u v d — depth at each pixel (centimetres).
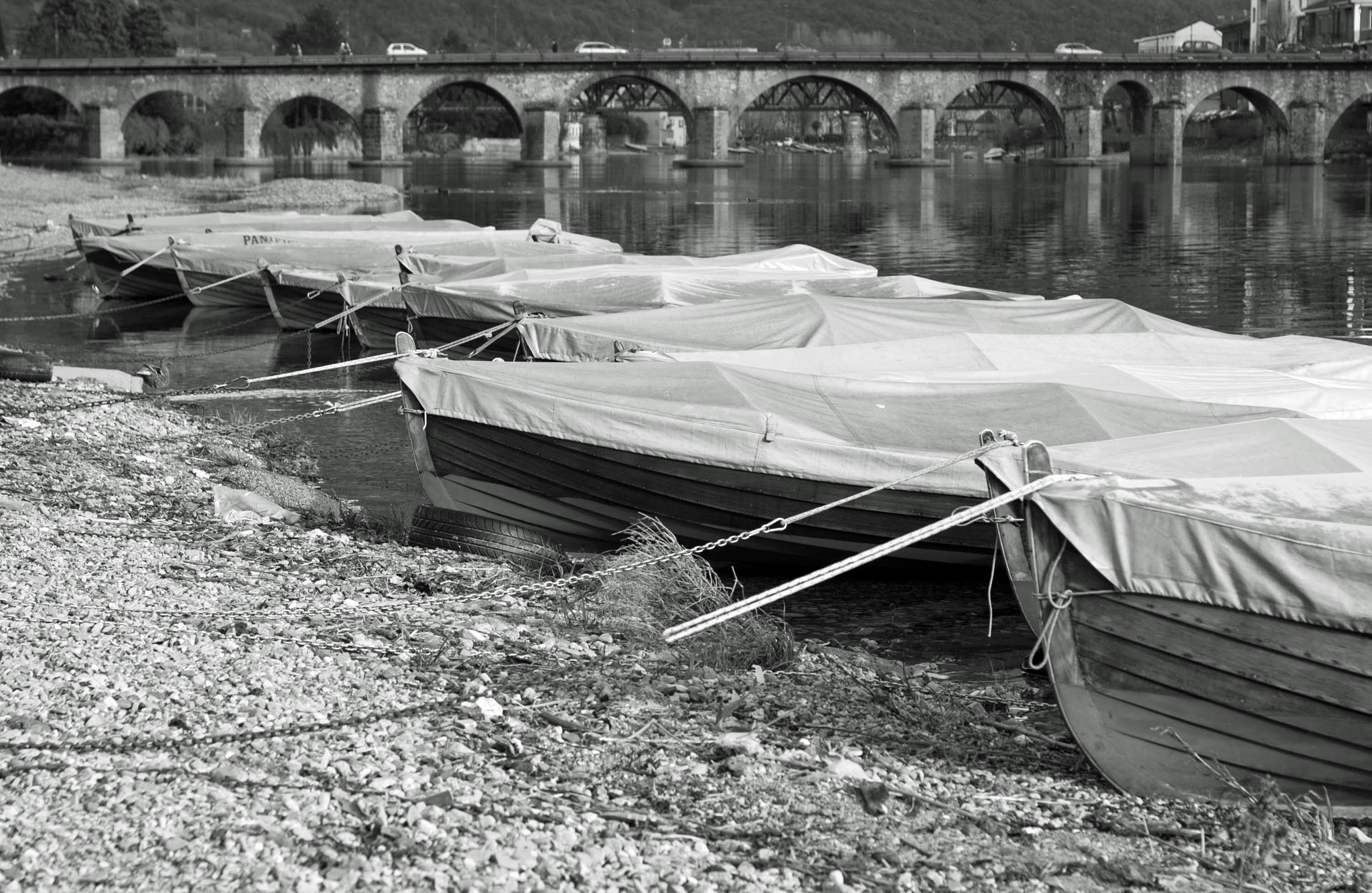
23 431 1591
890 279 2228
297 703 818
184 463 1531
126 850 627
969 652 1075
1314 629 739
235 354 2533
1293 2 17200
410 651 936
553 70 12362
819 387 1305
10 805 668
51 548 1130
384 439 1786
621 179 10350
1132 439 979
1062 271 4044
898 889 642
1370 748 758
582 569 1179
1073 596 766
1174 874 681
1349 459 902
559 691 878
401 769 731
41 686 823
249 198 7056
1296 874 696
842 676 966
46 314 3022
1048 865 677
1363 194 7931
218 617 977
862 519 1200
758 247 4825
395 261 2966
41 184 7381
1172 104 12706
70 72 11550
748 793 738
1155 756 775
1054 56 12769
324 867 619
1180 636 754
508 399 1267
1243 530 737
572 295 2181
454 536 1240
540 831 667
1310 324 2947
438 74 12238
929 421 1243
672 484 1225
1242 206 6900
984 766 814
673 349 1664
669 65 12338
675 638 848
